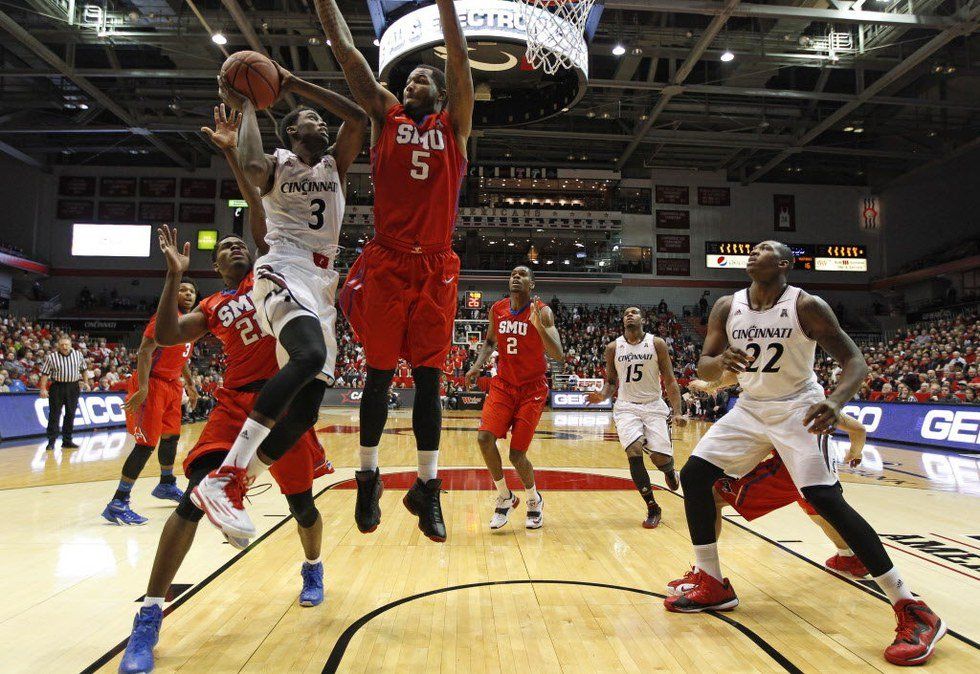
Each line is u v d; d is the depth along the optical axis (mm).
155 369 4336
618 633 2475
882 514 4898
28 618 2533
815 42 18594
